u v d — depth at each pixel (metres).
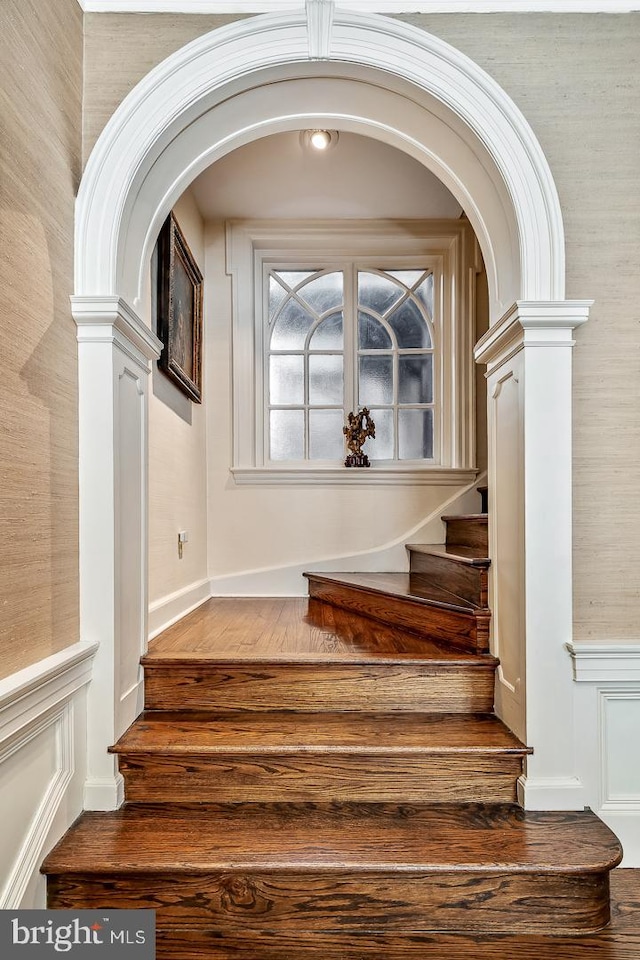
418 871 1.32
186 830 1.45
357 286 3.27
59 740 1.43
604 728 1.59
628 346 1.63
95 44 1.65
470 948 1.31
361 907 1.33
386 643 2.04
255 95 1.72
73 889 1.32
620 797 1.60
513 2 1.65
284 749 1.56
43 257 1.38
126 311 1.60
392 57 1.63
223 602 2.96
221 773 1.58
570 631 1.59
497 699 1.80
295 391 3.26
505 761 1.59
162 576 2.34
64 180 1.51
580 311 1.57
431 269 3.26
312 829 1.46
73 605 1.53
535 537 1.60
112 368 1.58
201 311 2.96
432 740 1.61
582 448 1.63
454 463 3.17
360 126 1.88
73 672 1.45
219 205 2.97
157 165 1.71
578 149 1.65
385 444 3.26
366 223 3.11
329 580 2.82
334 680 1.82
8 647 1.22
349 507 3.12
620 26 1.66
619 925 1.37
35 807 1.31
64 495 1.48
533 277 1.60
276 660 1.82
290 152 2.50
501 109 1.63
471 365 3.15
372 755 1.57
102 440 1.57
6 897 1.18
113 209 1.58
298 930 1.33
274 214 3.06
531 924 1.34
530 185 1.61
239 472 3.10
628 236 1.64
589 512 1.63
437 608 2.06
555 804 1.56
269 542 3.13
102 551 1.57
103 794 1.54
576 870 1.32
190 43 1.62
